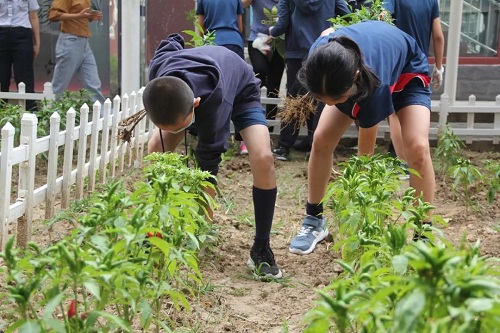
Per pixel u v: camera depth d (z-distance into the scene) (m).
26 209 5.90
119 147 8.49
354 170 4.72
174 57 4.74
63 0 10.05
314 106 6.81
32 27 10.47
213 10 9.71
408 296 2.13
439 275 2.12
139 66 10.34
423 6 7.77
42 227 6.34
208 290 4.94
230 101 4.84
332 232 6.23
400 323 2.00
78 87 12.02
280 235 6.49
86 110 7.13
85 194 7.53
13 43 10.27
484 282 2.05
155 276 4.00
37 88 12.12
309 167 5.79
